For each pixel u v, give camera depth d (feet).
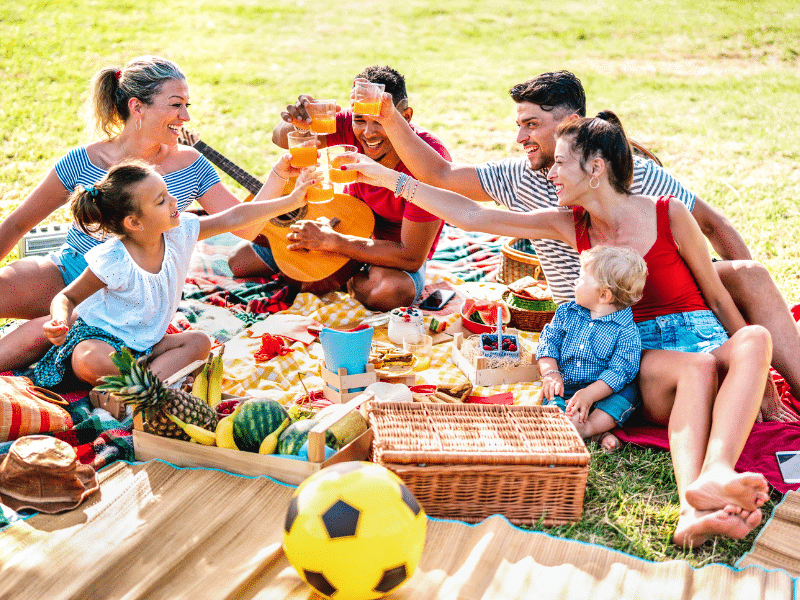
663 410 10.87
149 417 9.63
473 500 9.19
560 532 9.14
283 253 15.62
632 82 41.68
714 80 41.75
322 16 54.44
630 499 9.68
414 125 15.56
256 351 13.32
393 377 12.08
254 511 9.00
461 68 44.14
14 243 13.09
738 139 31.50
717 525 8.37
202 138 29.76
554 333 11.85
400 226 16.26
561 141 11.12
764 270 11.68
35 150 25.89
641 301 11.56
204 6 53.21
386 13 56.18
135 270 10.94
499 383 12.59
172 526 8.73
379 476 7.47
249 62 42.37
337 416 9.57
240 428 9.78
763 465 10.17
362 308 15.42
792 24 51.96
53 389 11.74
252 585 7.88
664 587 7.98
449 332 14.43
